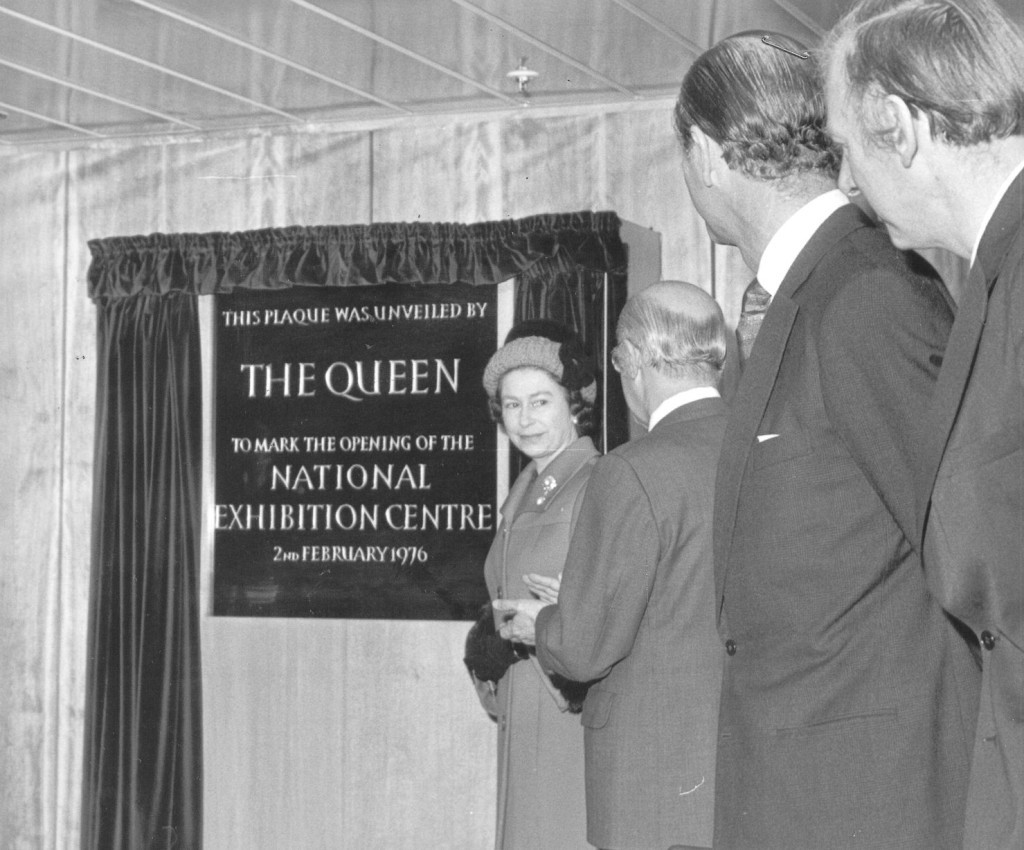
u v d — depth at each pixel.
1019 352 1.17
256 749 3.91
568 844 2.83
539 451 3.08
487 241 3.73
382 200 4.09
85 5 3.22
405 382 3.79
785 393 1.48
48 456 4.31
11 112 4.05
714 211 1.62
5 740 4.31
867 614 1.46
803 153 1.54
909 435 1.35
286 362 3.89
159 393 4.00
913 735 1.45
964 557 1.23
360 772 3.84
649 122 3.89
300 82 3.77
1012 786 1.19
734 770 1.54
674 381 2.29
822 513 1.46
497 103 3.95
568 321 3.65
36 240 4.35
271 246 3.91
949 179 1.24
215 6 3.21
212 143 4.23
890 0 1.30
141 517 4.01
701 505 2.20
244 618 3.92
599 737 2.29
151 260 4.03
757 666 1.52
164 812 3.97
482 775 3.76
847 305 1.40
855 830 1.45
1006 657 1.21
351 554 3.83
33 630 4.30
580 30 3.34
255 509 3.91
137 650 4.00
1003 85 1.21
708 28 3.32
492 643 2.96
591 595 2.21
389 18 3.27
